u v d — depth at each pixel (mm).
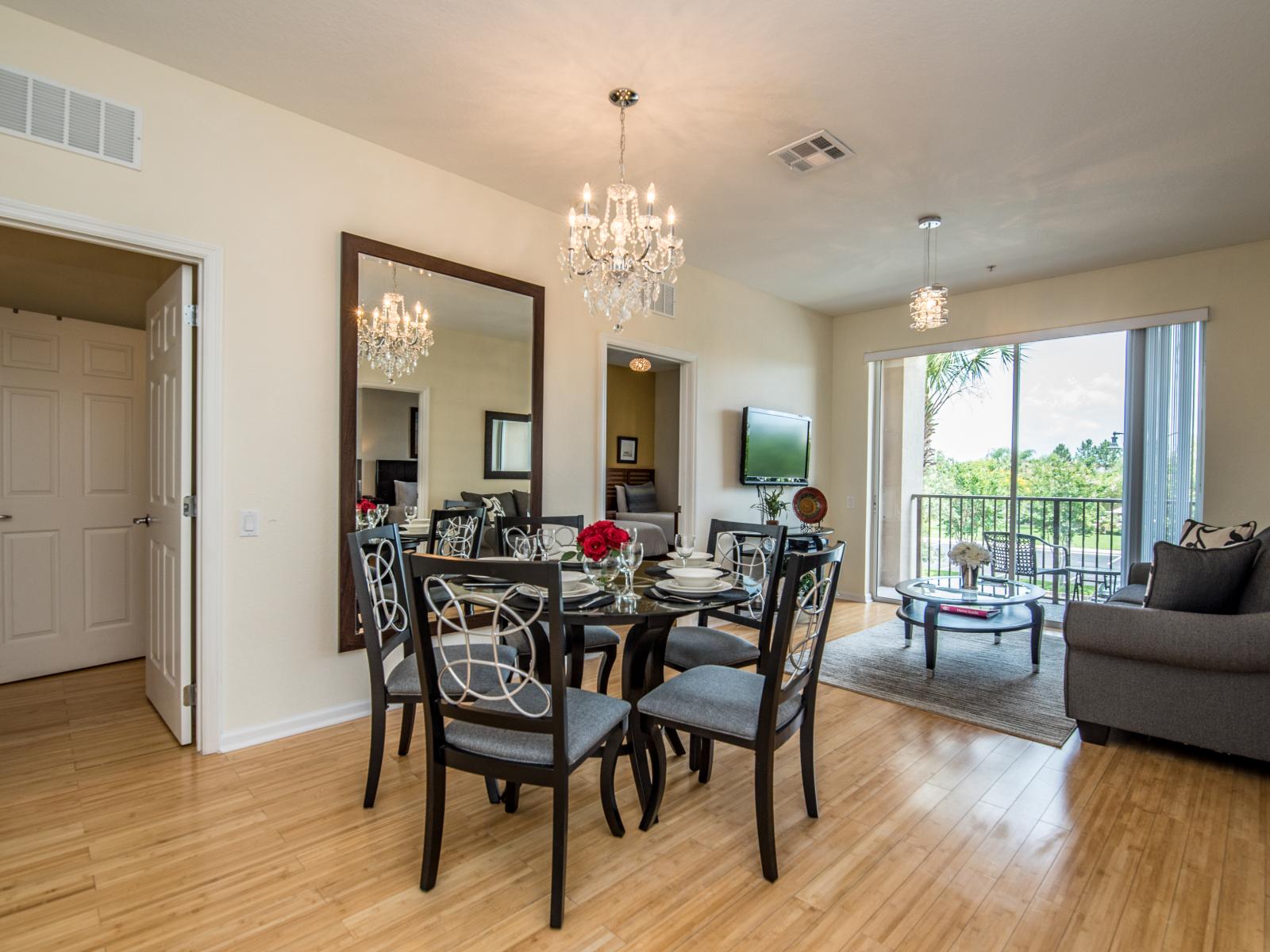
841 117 2691
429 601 1701
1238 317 4105
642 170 3188
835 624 4996
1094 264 4535
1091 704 2742
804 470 5688
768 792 1802
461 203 3289
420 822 2088
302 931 1575
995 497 5457
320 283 2809
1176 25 2105
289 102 2654
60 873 1787
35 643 3385
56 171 2193
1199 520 4242
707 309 4820
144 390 3762
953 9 2043
